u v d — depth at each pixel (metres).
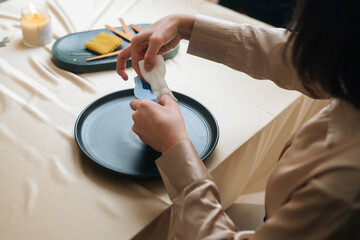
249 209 1.36
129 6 1.45
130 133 0.88
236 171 0.98
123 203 0.73
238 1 1.91
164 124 0.68
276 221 0.47
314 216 0.42
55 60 1.11
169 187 0.65
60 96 0.99
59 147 0.83
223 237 0.57
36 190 0.73
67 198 0.73
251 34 0.85
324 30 0.43
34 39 1.17
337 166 0.41
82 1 1.42
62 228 0.67
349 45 0.42
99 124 0.90
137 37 0.86
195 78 1.12
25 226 0.67
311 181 0.43
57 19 1.32
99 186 0.76
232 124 0.96
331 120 0.49
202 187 0.62
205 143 0.87
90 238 0.66
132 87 1.06
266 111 1.02
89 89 1.03
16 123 0.88
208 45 0.88
